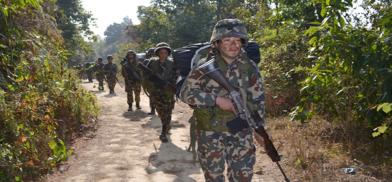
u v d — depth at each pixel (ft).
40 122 19.74
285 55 30.17
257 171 17.42
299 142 18.94
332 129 21.09
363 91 18.33
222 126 11.09
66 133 24.07
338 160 17.49
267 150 11.29
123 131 27.76
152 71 23.93
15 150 16.14
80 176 17.84
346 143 19.45
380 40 16.61
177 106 39.78
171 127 29.09
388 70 15.94
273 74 29.32
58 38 29.07
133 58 36.96
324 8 18.25
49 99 22.89
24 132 17.44
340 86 19.65
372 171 16.16
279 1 32.58
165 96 23.91
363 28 17.98
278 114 27.96
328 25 18.52
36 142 18.01
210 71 10.87
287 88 28.43
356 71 17.51
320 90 19.66
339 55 17.61
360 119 19.13
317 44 18.61
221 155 11.30
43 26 26.81
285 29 32.24
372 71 17.22
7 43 21.38
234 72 11.05
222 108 10.94
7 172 15.33
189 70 11.62
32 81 22.09
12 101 18.49
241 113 10.79
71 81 28.53
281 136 21.89
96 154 21.52
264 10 42.80
